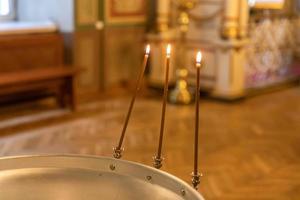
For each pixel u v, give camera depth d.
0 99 5.39
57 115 5.21
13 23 5.64
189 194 1.42
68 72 5.28
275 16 7.27
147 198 1.49
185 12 6.31
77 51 5.93
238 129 4.87
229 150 4.21
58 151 4.05
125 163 1.62
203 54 6.31
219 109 5.67
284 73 7.57
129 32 6.53
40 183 1.58
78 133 4.58
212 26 6.19
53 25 5.85
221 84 6.07
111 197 1.52
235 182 3.49
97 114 5.30
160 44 6.56
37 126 4.77
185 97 5.84
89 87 6.20
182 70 6.08
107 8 6.20
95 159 1.65
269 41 7.18
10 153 3.96
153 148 4.21
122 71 6.59
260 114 5.48
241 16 6.02
